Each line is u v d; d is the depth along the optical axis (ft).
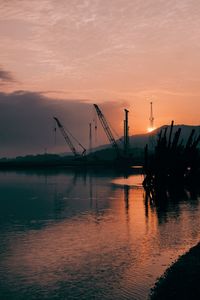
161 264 83.30
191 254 84.48
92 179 438.40
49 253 96.73
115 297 66.54
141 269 80.23
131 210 174.50
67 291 70.49
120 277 76.18
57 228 132.36
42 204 209.05
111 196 245.04
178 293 63.00
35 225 139.85
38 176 522.06
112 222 142.20
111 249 98.63
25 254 96.12
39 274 80.18
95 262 87.35
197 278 67.92
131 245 102.37
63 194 265.75
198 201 201.36
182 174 292.20
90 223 141.59
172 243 102.99
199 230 120.47
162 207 180.34
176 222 136.36
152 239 108.78
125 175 521.65
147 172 288.92
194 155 293.64
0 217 161.58
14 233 124.16
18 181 416.87
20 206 201.36
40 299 67.62
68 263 87.35
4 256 94.32
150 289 68.18
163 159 285.43
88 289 70.90
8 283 75.20
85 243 106.83
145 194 253.85
